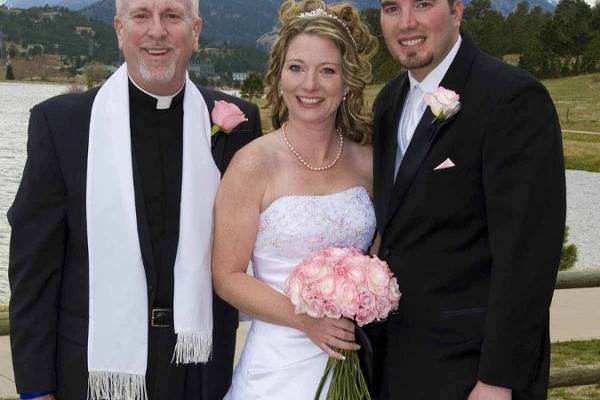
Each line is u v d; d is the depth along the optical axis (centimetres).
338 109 297
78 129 273
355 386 278
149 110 280
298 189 282
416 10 262
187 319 273
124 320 270
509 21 7650
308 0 287
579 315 691
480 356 254
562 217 246
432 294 261
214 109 287
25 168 272
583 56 6581
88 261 273
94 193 270
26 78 17950
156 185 277
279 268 281
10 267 270
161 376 277
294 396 283
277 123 300
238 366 300
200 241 278
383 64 2433
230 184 279
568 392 531
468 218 256
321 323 271
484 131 250
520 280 240
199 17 282
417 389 265
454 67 264
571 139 4081
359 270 258
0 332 395
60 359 278
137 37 267
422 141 262
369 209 291
